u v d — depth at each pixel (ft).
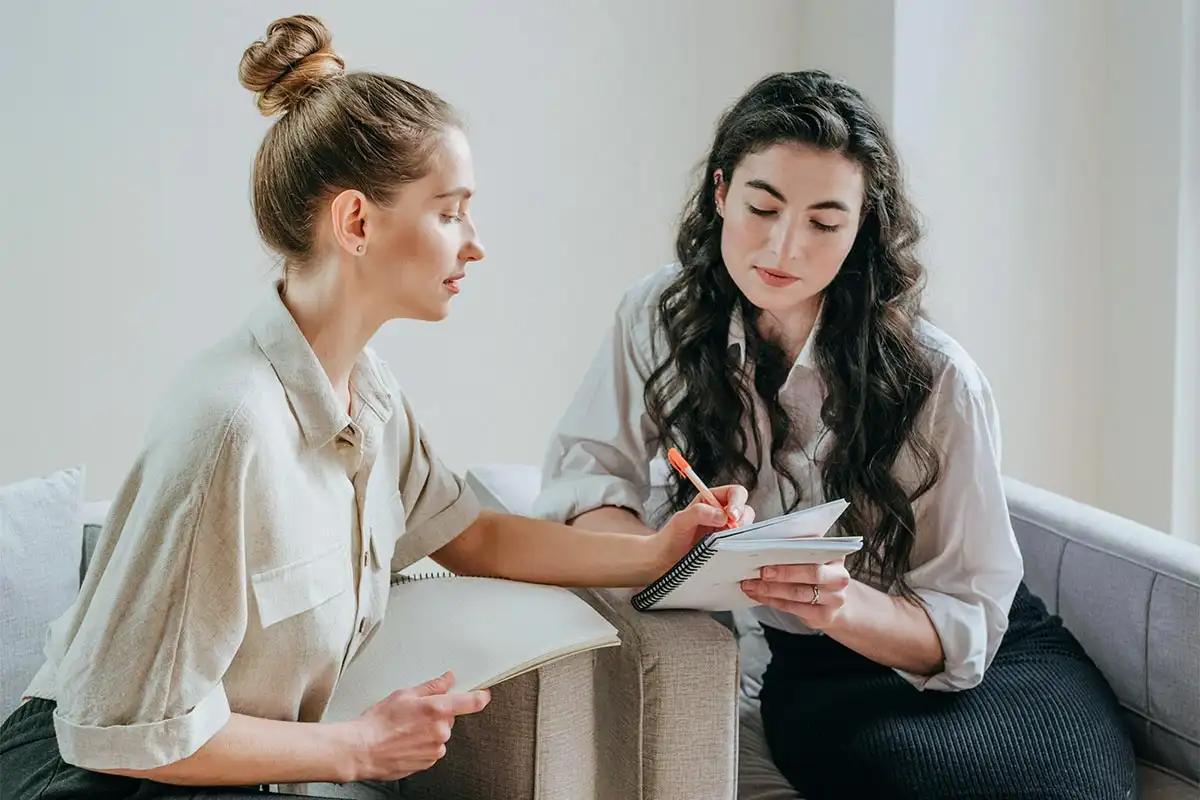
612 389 5.47
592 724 4.48
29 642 4.86
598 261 7.82
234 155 6.94
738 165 4.72
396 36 7.11
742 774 5.04
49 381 6.83
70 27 6.51
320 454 4.02
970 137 7.25
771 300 4.75
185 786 3.79
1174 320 7.22
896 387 4.91
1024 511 5.85
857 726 4.77
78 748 3.62
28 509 4.94
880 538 5.05
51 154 6.61
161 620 3.62
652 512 5.54
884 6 7.07
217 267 7.02
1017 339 7.54
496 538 4.90
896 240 4.90
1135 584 5.28
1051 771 4.55
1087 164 7.47
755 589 4.44
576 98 7.55
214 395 3.75
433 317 4.12
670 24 7.65
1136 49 7.23
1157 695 5.20
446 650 4.32
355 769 3.87
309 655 3.99
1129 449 7.59
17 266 6.66
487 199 7.49
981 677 4.89
